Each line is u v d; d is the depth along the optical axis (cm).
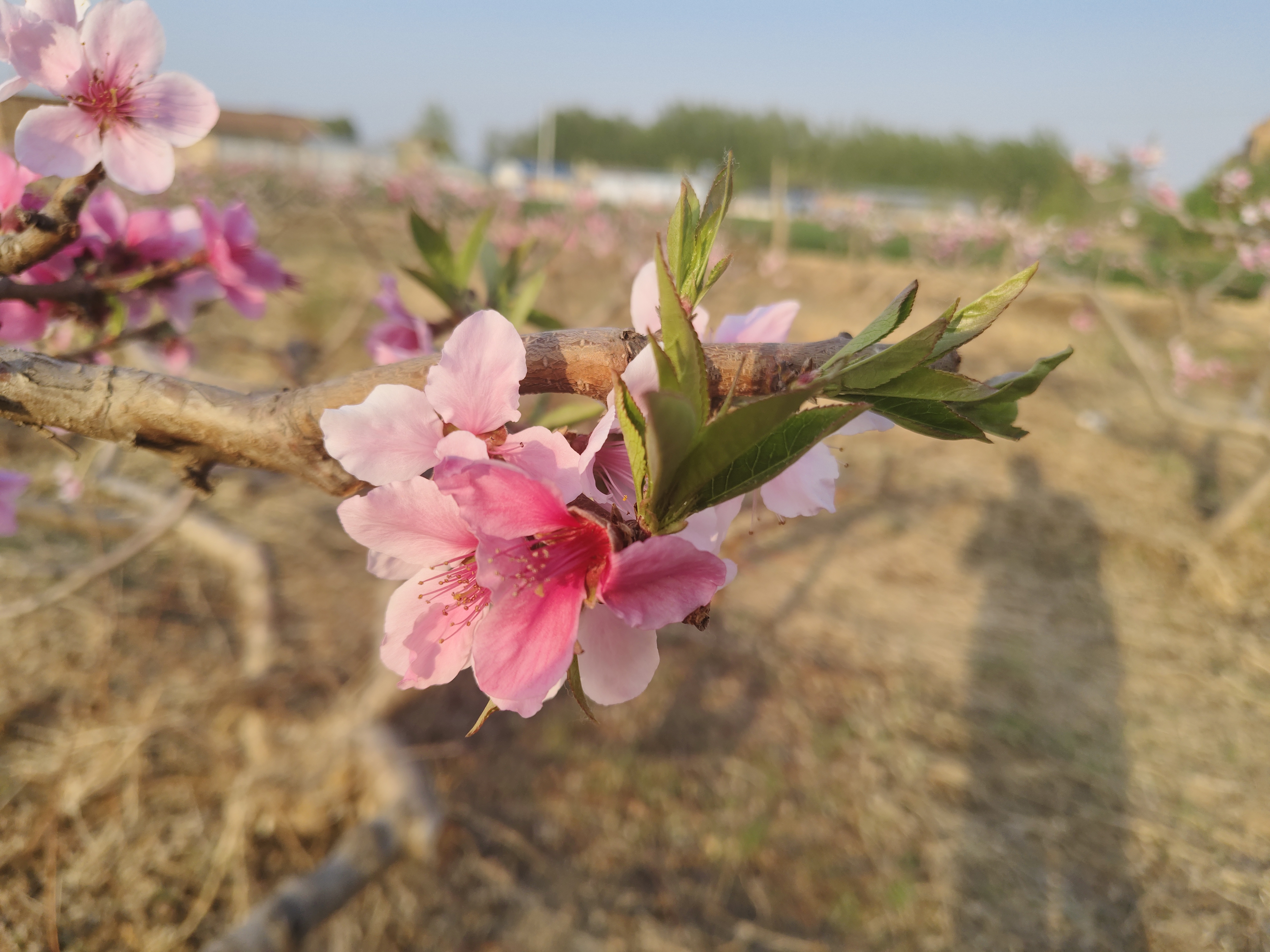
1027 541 564
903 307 59
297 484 548
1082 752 376
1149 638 468
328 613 416
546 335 67
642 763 350
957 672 423
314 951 269
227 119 2817
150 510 479
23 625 384
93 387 75
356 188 1490
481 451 61
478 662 57
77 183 89
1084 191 1012
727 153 65
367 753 306
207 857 292
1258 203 646
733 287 1120
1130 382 927
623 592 57
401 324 152
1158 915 303
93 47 87
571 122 5128
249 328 741
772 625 446
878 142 3516
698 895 300
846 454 685
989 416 63
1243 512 554
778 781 348
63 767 313
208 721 340
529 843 311
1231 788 360
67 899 274
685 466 54
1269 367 684
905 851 322
